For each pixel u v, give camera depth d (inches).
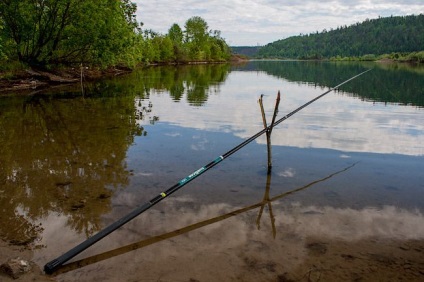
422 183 257.6
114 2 1228.5
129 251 167.9
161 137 394.3
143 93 822.5
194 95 793.6
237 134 410.0
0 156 320.2
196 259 161.5
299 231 188.1
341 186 252.5
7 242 175.8
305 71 2033.7
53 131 420.5
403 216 206.2
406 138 387.5
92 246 171.9
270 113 552.4
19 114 528.7
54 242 175.9
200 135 404.5
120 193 237.1
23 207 215.8
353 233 186.4
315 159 314.7
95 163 301.4
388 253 167.5
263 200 228.4
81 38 1107.3
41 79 981.2
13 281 143.2
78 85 987.9
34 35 1032.8
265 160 312.3
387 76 1376.7
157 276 148.9
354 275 150.6
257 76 1557.6
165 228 190.4
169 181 259.6
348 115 530.3
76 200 225.6
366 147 352.5
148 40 2625.5
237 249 169.9
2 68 894.4
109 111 565.3
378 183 258.1
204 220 200.2
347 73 1739.7
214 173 278.2
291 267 155.8
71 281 144.9
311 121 486.0
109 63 1224.2
